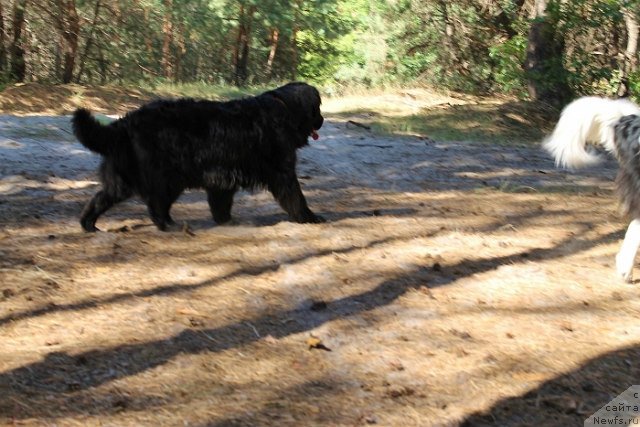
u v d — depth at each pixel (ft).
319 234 18.63
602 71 41.63
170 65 67.05
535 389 12.59
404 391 12.35
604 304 15.53
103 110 36.91
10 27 50.11
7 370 12.46
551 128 38.73
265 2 65.00
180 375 12.56
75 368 12.59
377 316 14.64
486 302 15.38
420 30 57.88
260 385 12.42
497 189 24.32
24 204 20.07
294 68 78.07
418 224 19.83
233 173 18.43
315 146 29.99
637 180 16.42
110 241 17.54
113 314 14.24
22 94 36.58
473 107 41.70
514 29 54.19
